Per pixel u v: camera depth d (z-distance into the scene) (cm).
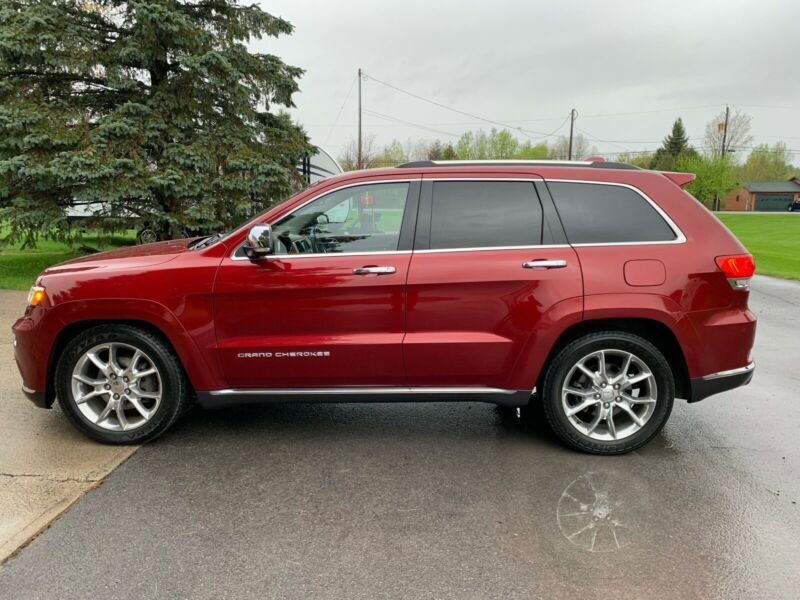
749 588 237
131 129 919
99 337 361
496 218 358
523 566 251
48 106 912
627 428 365
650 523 285
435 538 272
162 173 955
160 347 362
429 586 238
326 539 271
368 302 352
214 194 1009
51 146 891
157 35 965
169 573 244
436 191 362
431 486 323
